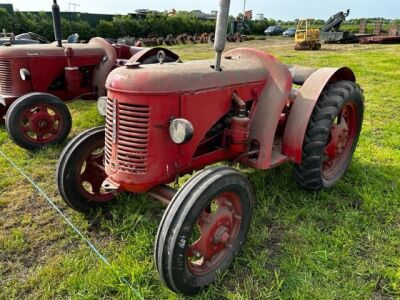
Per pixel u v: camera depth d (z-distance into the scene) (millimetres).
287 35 36406
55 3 4926
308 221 2879
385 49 17078
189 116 2277
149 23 27609
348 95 3076
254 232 2725
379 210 2975
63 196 2828
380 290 2217
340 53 15430
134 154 2195
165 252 1976
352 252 2527
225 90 2473
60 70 5078
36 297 2195
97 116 5691
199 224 2199
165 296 2184
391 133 4812
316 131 2916
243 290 2207
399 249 2549
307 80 2992
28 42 7574
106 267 2352
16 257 2539
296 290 2195
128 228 2797
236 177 2215
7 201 3254
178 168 2324
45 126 4414
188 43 25703
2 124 5277
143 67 2260
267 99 2727
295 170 3115
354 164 3799
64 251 2598
